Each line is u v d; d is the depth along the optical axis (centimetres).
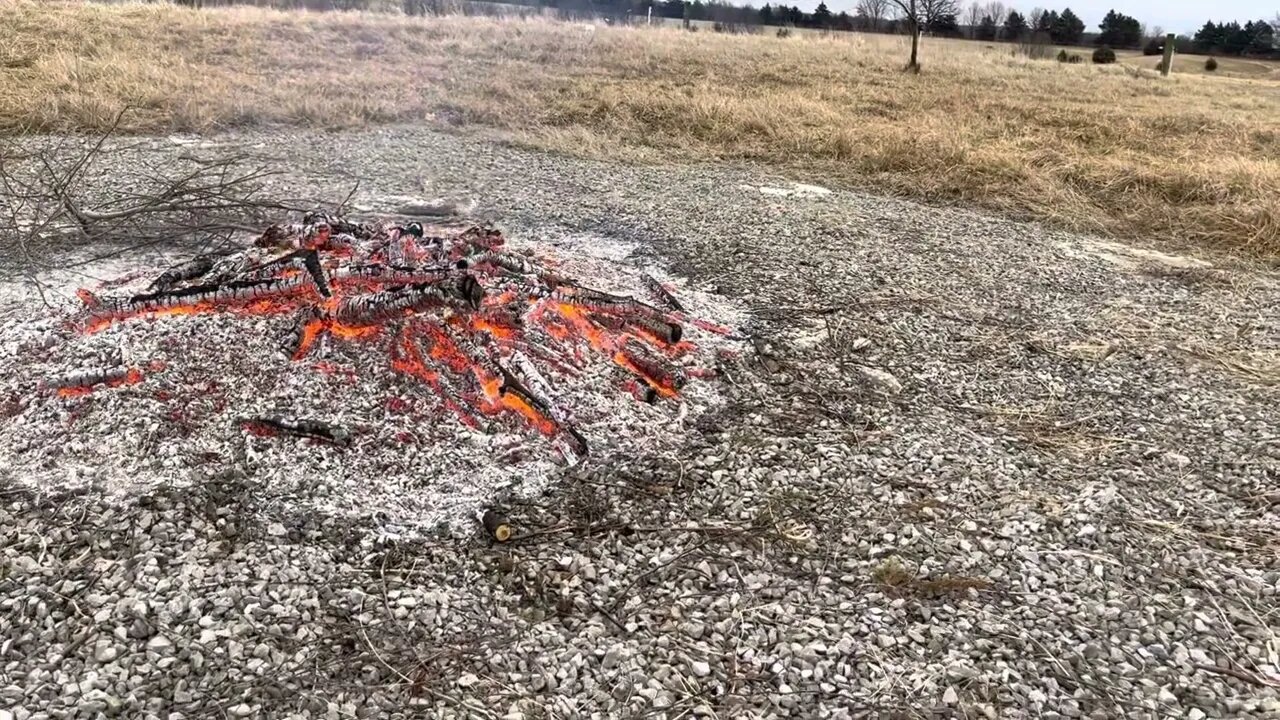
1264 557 331
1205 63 2752
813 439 402
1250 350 535
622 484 358
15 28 1359
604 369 431
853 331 524
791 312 545
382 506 330
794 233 726
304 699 246
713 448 389
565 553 316
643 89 1351
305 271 423
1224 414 449
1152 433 429
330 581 293
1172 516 358
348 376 391
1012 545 332
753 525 339
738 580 308
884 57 1969
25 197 561
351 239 479
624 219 730
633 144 1088
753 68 1650
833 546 330
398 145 995
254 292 415
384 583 294
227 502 325
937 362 495
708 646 278
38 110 954
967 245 730
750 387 445
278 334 411
